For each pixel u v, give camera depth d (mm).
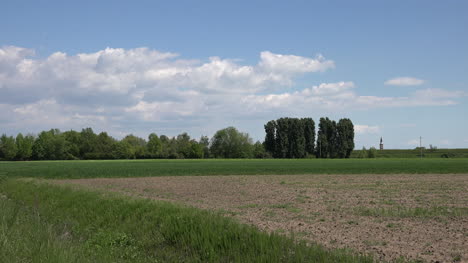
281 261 9125
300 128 132125
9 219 12680
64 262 8312
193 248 10562
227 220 12461
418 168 62125
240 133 152250
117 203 16875
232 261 9477
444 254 10352
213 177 47094
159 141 143500
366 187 31859
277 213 17641
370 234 12859
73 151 144125
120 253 10492
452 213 17344
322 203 21406
